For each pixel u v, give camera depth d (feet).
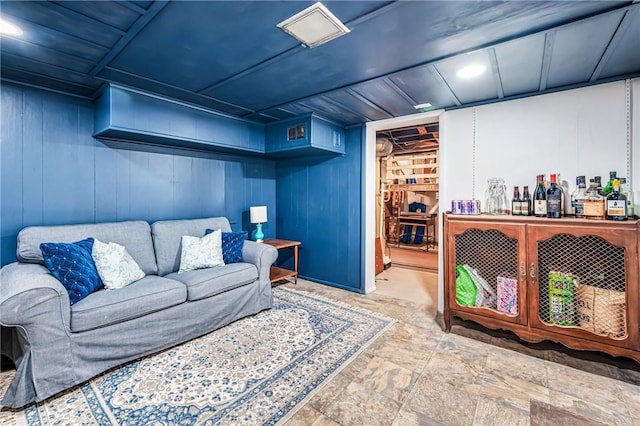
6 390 5.47
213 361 6.66
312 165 12.92
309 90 8.01
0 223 7.25
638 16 4.62
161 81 7.46
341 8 4.52
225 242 9.79
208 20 4.84
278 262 14.44
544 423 4.89
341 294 11.34
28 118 7.57
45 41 5.52
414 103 8.97
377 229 14.62
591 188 7.01
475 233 7.86
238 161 12.55
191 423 4.89
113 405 5.29
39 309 5.32
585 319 6.49
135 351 6.56
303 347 7.27
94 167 8.64
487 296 7.74
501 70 6.65
